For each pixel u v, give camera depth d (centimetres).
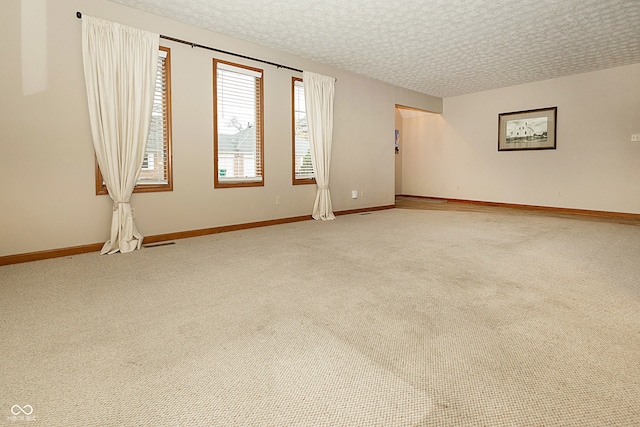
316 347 154
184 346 156
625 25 408
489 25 406
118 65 335
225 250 340
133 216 364
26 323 178
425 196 887
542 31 423
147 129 356
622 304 201
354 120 605
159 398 120
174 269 276
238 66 438
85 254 325
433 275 257
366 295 217
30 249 305
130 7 350
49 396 121
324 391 124
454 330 170
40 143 305
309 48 473
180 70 388
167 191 386
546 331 168
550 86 645
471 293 220
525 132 682
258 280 247
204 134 412
